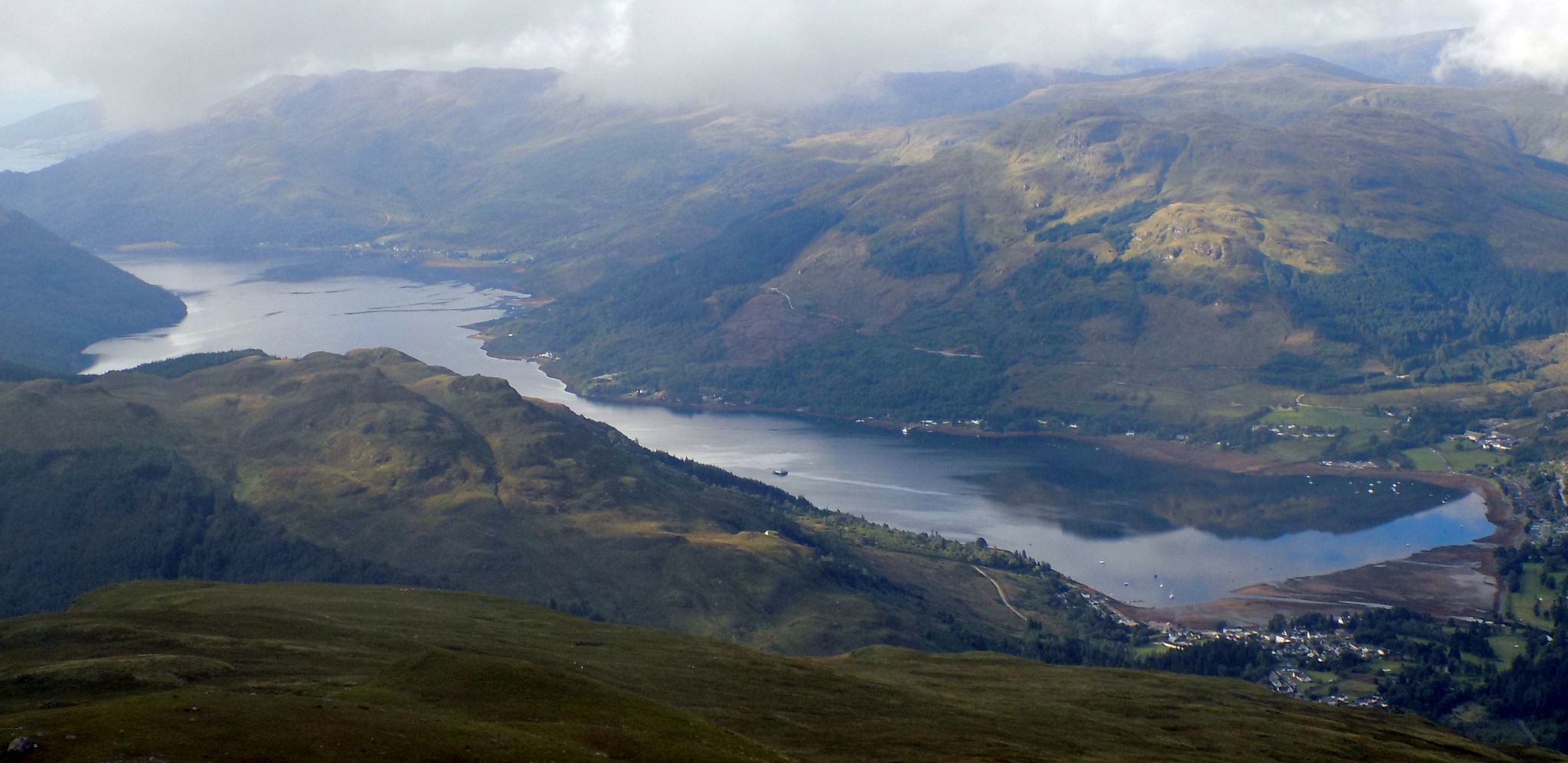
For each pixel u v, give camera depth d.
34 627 167.38
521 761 110.31
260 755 102.94
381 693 131.88
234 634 174.25
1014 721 178.75
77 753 99.69
